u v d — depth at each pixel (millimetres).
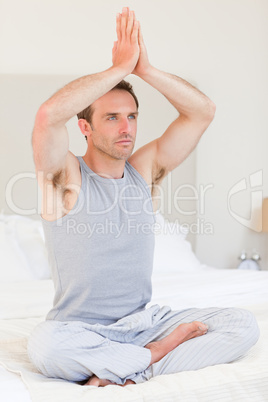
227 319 1709
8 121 3701
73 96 1501
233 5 4258
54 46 3848
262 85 4348
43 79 3781
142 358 1582
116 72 1574
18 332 2002
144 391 1419
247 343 1646
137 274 1701
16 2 3770
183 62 4152
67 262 1651
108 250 1654
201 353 1625
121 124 1690
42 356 1499
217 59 4234
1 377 1481
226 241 4301
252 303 2537
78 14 3891
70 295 1666
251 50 4316
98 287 1653
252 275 3244
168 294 2648
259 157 4355
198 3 4176
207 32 4203
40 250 3295
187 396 1415
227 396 1443
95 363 1514
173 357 1618
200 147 4207
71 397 1365
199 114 1789
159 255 3455
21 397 1360
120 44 1619
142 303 1766
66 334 1531
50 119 1486
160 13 4086
